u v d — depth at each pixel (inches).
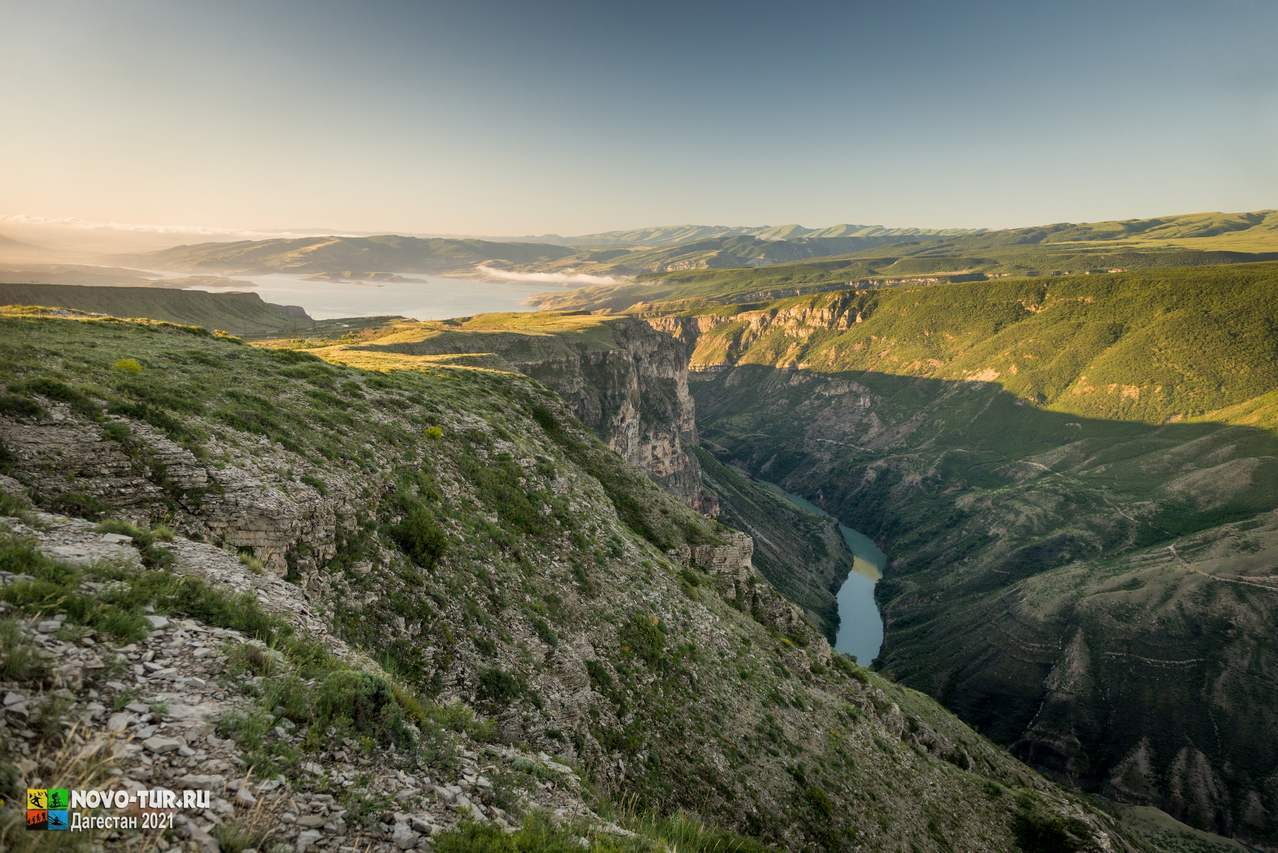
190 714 390.6
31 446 697.0
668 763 1043.3
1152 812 5831.7
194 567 606.5
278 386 1362.0
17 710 325.4
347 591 850.1
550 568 1315.2
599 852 470.0
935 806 1595.7
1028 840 1728.6
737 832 1010.1
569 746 902.4
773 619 2273.6
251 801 352.8
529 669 984.3
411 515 1091.3
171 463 791.1
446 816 439.8
